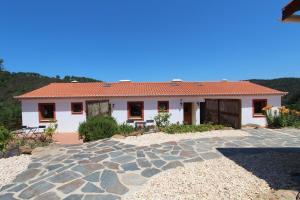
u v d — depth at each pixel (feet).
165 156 27.04
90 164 24.95
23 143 40.55
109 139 36.68
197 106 67.00
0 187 21.63
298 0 16.28
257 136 38.40
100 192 19.66
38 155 30.30
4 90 137.08
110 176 22.16
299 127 51.67
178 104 66.03
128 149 30.17
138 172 22.90
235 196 17.49
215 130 44.86
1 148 33.76
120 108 64.95
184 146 31.12
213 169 22.71
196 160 25.66
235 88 71.72
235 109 49.11
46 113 65.31
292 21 18.66
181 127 45.27
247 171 21.84
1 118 68.13
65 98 63.93
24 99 63.72
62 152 30.27
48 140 45.73
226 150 29.14
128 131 43.39
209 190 18.65
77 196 19.20
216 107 58.59
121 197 18.84
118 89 70.90
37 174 23.65
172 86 75.97
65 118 64.44
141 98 65.10
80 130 41.55
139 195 18.86
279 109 56.39
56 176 22.62
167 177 21.53
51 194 19.67
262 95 64.69
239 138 36.42
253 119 64.64
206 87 74.28
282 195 16.96
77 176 22.35
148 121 62.49
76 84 78.07
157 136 38.60
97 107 50.49
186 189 19.08
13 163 27.68
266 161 24.27
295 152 27.63
